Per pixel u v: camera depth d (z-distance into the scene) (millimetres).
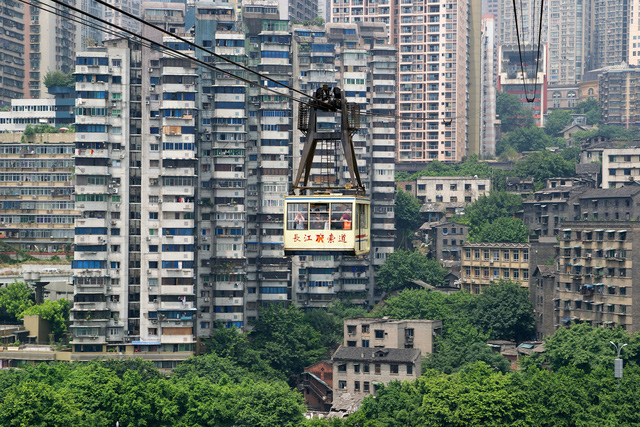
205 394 169000
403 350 199625
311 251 56406
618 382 147750
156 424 162000
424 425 153000
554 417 146375
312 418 175375
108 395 158375
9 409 138250
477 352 195000
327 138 55625
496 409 148125
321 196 56406
